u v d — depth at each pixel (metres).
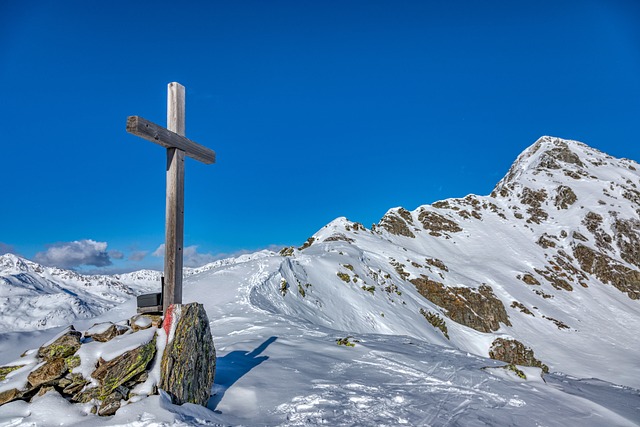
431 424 7.18
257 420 6.76
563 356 51.16
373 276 46.09
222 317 20.55
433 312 48.50
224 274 30.59
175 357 6.71
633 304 74.38
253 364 10.02
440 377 10.41
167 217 7.49
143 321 7.03
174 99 7.71
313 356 11.39
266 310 22.25
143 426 5.48
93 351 6.38
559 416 8.57
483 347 46.19
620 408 9.86
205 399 7.25
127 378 6.16
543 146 155.75
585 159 142.88
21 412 5.60
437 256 85.50
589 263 86.25
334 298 36.41
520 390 10.12
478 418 7.82
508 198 121.25
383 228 93.31
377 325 36.00
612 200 108.38
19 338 15.98
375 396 8.30
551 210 110.88
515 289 70.12
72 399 5.91
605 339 58.31
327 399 7.84
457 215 108.75
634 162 148.25
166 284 7.23
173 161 7.61
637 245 90.94
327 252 48.53
